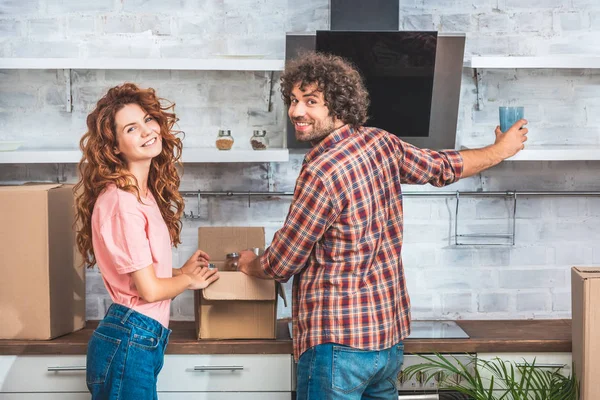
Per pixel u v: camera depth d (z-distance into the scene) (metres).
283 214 3.36
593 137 3.35
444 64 3.02
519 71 3.32
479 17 3.27
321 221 2.40
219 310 2.91
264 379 2.91
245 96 3.33
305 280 2.52
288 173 3.35
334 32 2.87
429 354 2.96
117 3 3.26
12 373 2.92
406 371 2.93
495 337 3.01
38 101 3.32
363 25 2.99
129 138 2.49
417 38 2.88
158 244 2.56
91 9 3.27
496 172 3.36
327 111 2.50
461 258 3.38
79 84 3.31
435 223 3.37
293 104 2.53
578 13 3.27
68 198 3.03
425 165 2.69
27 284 2.91
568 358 2.96
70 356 2.92
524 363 2.96
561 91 3.33
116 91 2.56
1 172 3.34
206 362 2.91
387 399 2.68
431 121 3.14
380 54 2.93
